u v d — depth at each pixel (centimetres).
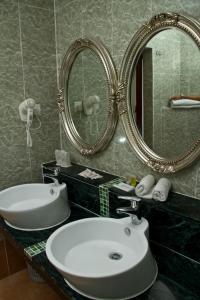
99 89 164
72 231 129
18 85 185
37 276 197
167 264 122
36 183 196
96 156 179
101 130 167
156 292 105
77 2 170
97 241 134
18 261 207
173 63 122
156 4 124
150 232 127
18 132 190
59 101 197
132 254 121
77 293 103
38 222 151
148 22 125
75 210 169
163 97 129
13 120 187
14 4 175
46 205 150
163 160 132
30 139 193
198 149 116
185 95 119
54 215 155
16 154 192
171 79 124
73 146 196
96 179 162
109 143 166
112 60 151
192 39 112
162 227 121
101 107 164
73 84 185
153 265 114
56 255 117
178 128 125
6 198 175
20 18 179
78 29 174
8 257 201
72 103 190
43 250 131
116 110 154
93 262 120
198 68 113
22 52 183
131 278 97
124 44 144
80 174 174
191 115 119
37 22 187
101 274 91
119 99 147
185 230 112
